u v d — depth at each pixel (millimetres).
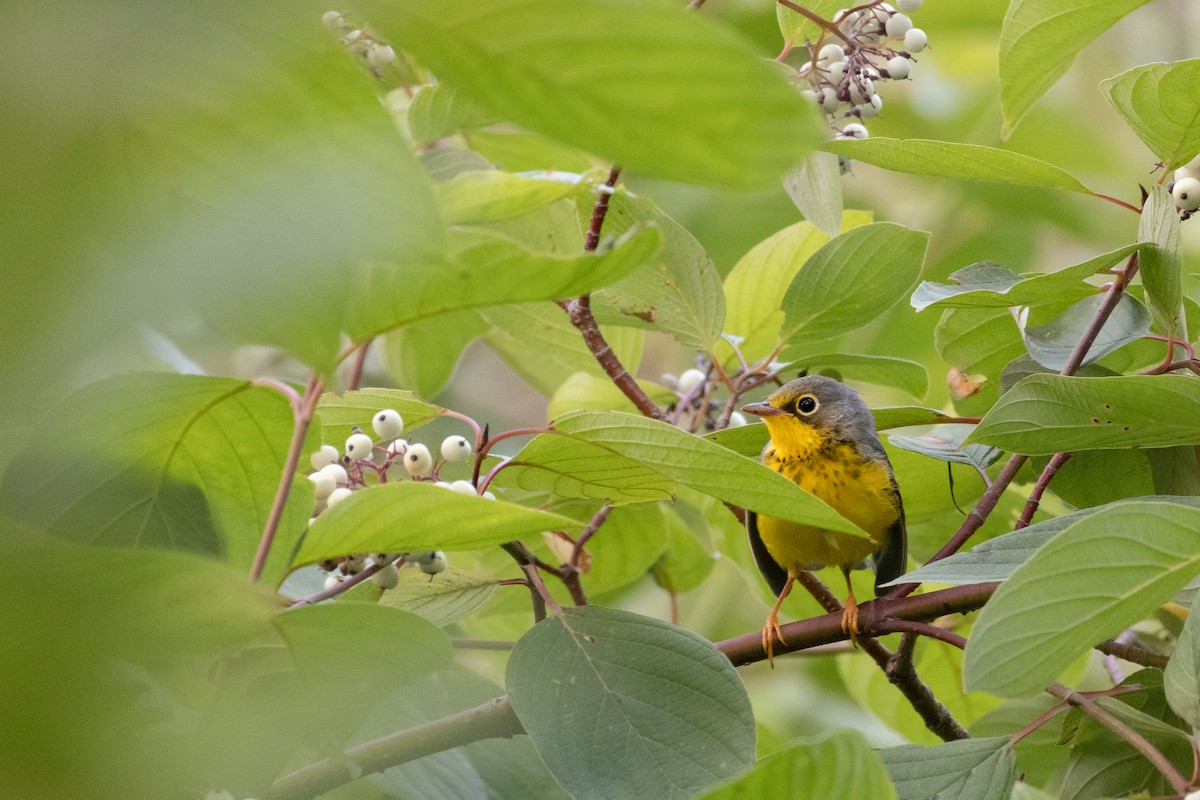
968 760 6137
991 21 15977
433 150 9305
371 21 2822
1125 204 7207
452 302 4039
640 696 6016
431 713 7578
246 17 2602
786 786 4367
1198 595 5766
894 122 16359
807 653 10742
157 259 2207
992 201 15562
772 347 10906
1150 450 7867
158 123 2430
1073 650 5191
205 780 4914
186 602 3730
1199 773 5574
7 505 5176
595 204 7871
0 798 2281
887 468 9477
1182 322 7477
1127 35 18094
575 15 2719
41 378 1936
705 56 2734
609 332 10688
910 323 14664
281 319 2988
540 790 7441
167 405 5020
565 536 9656
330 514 4492
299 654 4930
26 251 1933
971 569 5984
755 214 15328
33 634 2371
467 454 6727
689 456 5797
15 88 1945
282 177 2516
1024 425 6566
